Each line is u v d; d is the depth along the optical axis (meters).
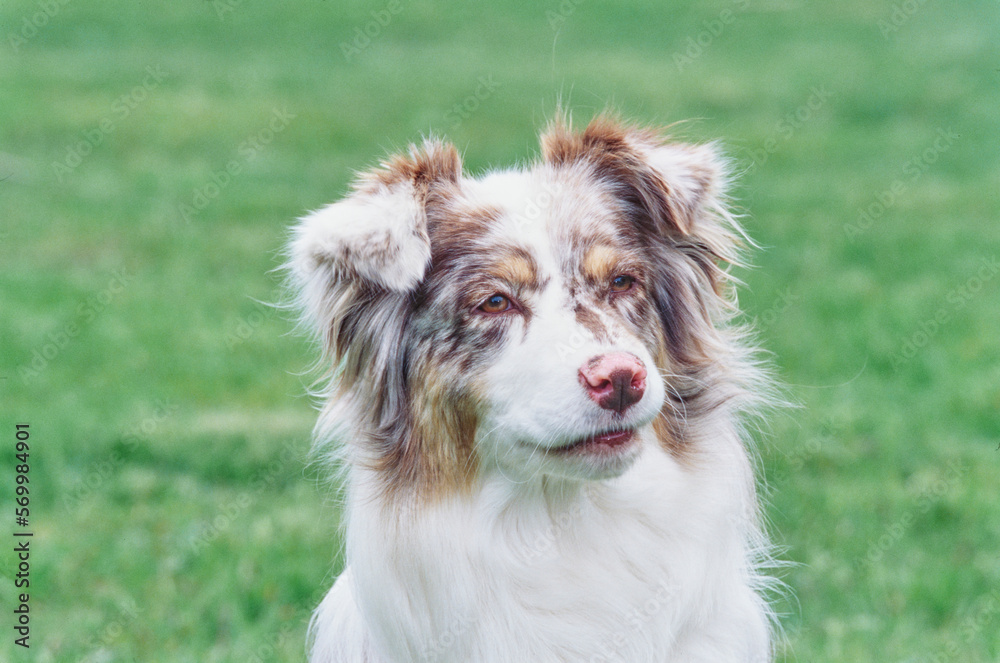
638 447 4.22
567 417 4.09
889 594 6.72
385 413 4.63
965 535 7.37
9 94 21.12
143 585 7.00
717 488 4.66
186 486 8.19
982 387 9.55
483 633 4.46
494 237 4.46
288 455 8.60
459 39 25.89
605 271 4.48
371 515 4.56
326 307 4.60
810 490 7.89
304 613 6.68
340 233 4.34
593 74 22.77
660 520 4.54
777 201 15.48
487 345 4.38
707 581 4.61
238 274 13.05
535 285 4.39
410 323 4.54
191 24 26.94
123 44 25.17
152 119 19.98
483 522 4.45
